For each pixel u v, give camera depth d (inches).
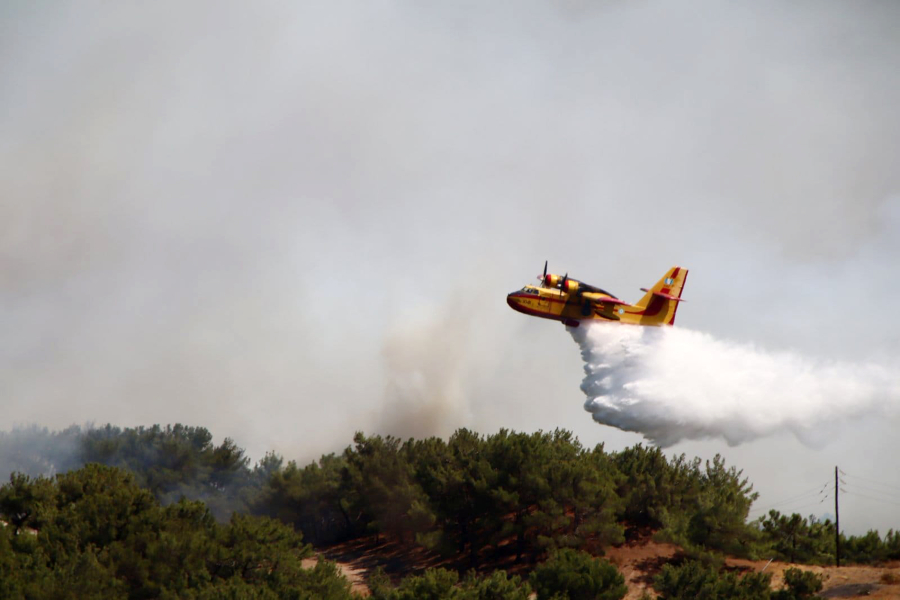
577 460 3900.1
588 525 3548.2
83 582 2522.1
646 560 3506.4
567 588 2908.5
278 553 2910.9
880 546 3617.1
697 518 3506.4
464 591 2726.4
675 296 3887.8
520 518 3740.2
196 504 3191.4
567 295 3762.3
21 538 2817.4
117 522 2977.4
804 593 2952.8
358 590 3595.0
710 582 2942.9
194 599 2588.6
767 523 3673.7
